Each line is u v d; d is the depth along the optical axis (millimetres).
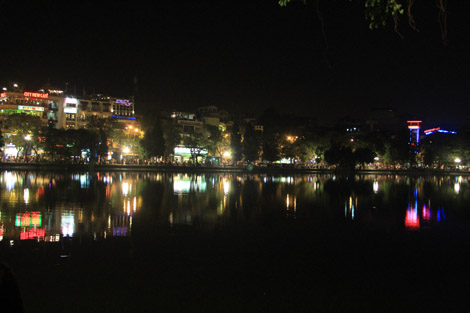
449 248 18484
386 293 12594
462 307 11609
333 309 11281
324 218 26547
